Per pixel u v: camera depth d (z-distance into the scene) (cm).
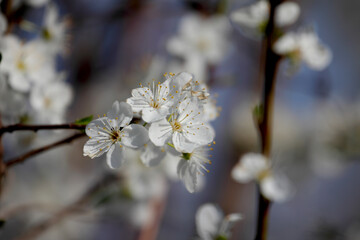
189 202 78
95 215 54
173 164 55
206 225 45
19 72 46
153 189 55
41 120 47
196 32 65
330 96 75
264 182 48
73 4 72
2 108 46
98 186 53
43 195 69
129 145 40
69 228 68
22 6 48
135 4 72
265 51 47
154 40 78
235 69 82
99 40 74
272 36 47
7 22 47
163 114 41
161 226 72
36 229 51
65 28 49
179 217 74
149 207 57
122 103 40
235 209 81
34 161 71
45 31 48
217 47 66
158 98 41
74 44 72
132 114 40
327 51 49
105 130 40
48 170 72
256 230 45
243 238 81
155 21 78
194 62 63
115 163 40
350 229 79
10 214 49
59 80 48
